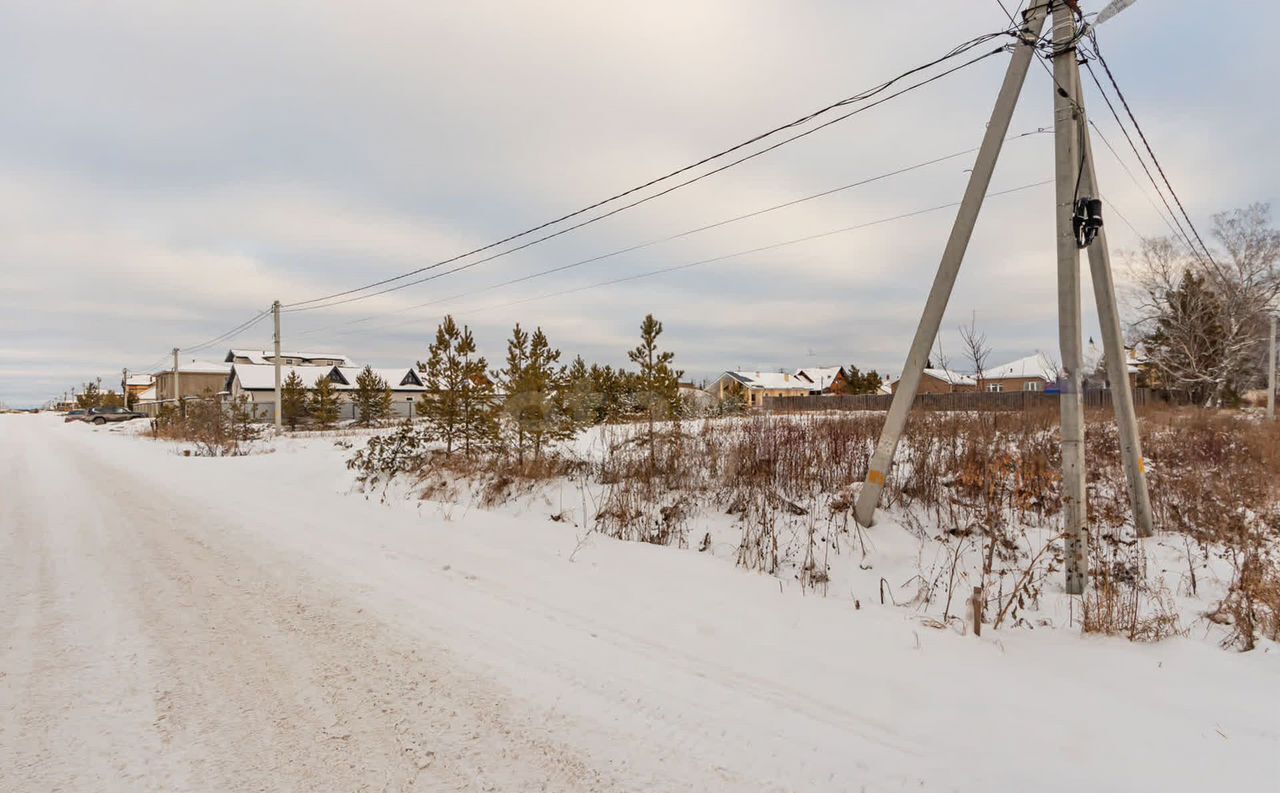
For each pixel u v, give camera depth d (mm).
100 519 8430
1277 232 33031
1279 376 36188
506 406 12641
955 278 6879
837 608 5051
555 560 6414
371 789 2611
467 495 10734
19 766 2695
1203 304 34312
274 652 4016
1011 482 8391
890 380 58219
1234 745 3045
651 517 8172
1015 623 4832
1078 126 6594
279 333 31578
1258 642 4387
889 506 7977
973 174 6668
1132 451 7398
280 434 30922
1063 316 5941
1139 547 6699
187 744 2918
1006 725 3229
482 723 3186
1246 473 9773
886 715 3328
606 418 18750
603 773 2773
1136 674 3863
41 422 56375
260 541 7141
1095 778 2775
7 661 3803
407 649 4094
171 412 38906
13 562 6156
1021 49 6305
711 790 2666
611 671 3814
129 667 3748
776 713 3332
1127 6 5801
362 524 8188
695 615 4828
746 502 8211
